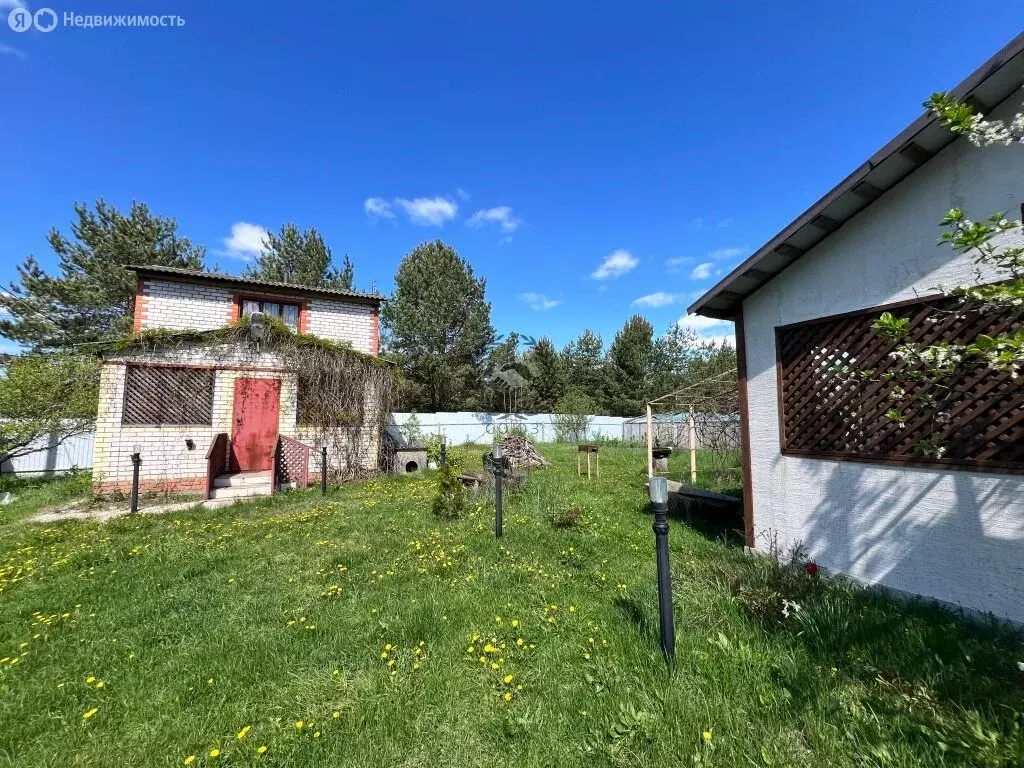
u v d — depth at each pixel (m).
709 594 3.67
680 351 33.47
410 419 19.31
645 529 6.00
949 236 2.49
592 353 35.25
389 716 2.34
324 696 2.53
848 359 4.06
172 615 3.57
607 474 11.42
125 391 9.45
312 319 13.09
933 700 2.31
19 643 3.19
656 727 2.17
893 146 3.34
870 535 3.83
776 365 4.68
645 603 3.48
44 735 2.29
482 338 27.12
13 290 17.58
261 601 3.84
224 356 10.35
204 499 8.46
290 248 23.23
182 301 11.56
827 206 3.84
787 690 2.42
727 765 1.96
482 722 2.31
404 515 6.85
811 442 4.35
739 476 10.09
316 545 5.37
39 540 5.85
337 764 2.06
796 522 4.45
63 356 12.42
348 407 11.52
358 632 3.23
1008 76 2.93
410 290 25.94
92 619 3.56
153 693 2.61
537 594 3.79
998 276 3.12
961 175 3.36
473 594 3.81
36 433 10.98
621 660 2.78
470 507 7.09
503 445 14.47
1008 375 3.02
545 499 7.52
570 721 2.29
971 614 3.18
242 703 2.50
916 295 3.56
